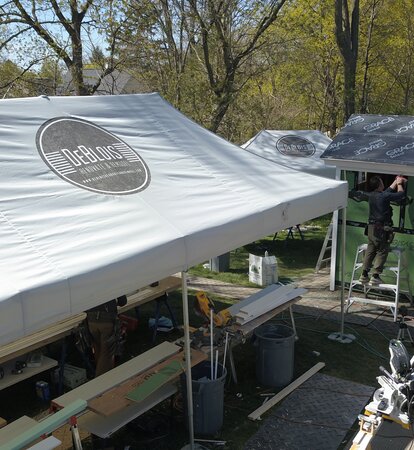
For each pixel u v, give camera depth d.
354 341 7.00
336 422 5.16
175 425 5.12
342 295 7.00
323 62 24.77
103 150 4.97
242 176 5.57
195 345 5.35
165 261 3.87
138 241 3.80
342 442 4.86
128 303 6.50
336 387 5.81
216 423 4.95
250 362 6.43
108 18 13.66
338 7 18.20
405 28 27.12
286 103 27.11
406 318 7.79
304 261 11.19
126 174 4.73
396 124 8.91
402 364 4.48
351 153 8.37
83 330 5.77
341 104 24.84
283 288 6.77
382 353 6.66
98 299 3.39
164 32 15.56
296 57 21.81
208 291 9.13
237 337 5.55
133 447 4.78
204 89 15.49
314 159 12.96
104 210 4.09
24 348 5.23
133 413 4.51
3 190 3.94
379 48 27.20
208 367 5.07
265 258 9.43
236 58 14.85
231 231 4.48
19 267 3.21
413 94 28.80
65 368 6.00
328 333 7.25
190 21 15.31
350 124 9.25
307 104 27.25
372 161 8.02
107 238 3.74
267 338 5.77
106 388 4.62
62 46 14.07
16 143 4.52
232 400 5.60
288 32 17.75
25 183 4.10
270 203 5.07
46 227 3.69
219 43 15.02
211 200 4.84
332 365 6.34
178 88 15.21
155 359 5.14
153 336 7.00
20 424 4.12
